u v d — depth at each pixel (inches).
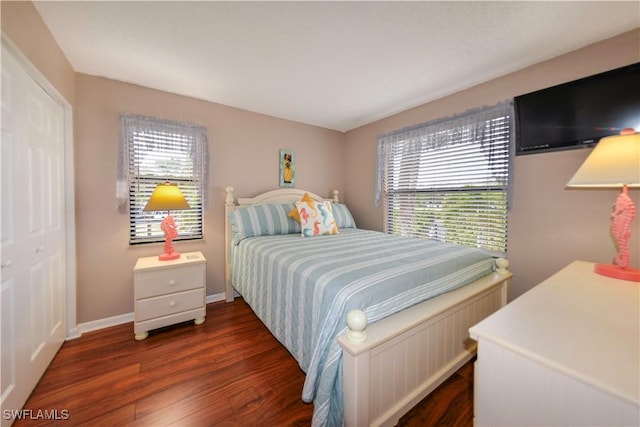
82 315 84.4
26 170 53.6
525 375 26.6
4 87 46.1
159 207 82.6
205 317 95.9
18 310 50.4
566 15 58.2
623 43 63.9
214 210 110.2
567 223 73.2
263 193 122.3
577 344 27.4
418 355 49.8
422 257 65.5
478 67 80.9
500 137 86.1
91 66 79.5
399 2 54.5
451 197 101.0
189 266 87.8
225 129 112.3
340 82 91.1
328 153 147.4
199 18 59.1
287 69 82.2
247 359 70.0
